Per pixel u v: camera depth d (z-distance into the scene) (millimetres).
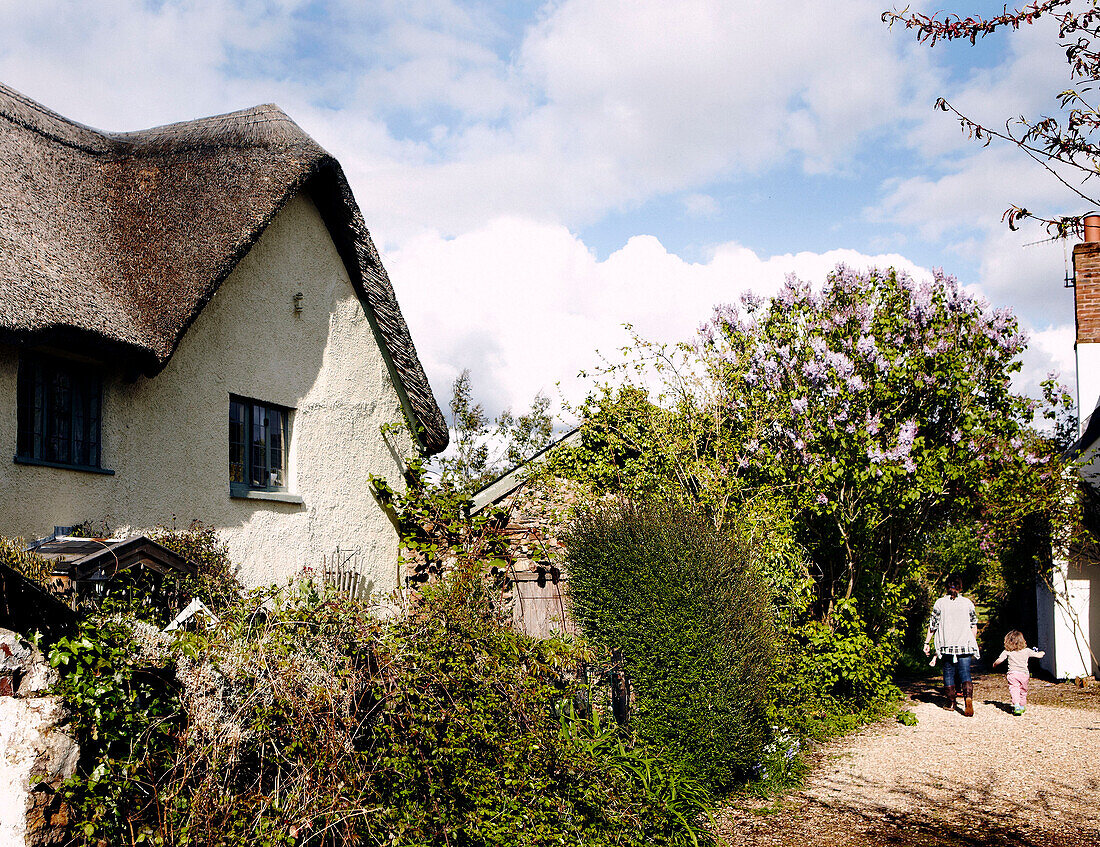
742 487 9969
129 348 7031
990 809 6406
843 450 9820
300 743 4426
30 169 7789
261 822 4184
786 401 10398
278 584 9219
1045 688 11906
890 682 10320
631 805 5453
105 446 7215
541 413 18969
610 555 7488
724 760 6684
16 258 6496
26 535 6434
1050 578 12625
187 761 4250
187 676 4453
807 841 5777
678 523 7578
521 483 10953
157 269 7941
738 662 6840
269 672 4512
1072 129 3607
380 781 4719
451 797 4820
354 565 10594
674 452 10070
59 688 4070
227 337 8766
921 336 10453
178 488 7984
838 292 10961
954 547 16047
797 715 8641
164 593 6602
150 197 8797
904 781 7211
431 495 11367
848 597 10109
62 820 3854
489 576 10406
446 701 5035
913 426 9578
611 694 6832
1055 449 12492
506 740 5094
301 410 9922
